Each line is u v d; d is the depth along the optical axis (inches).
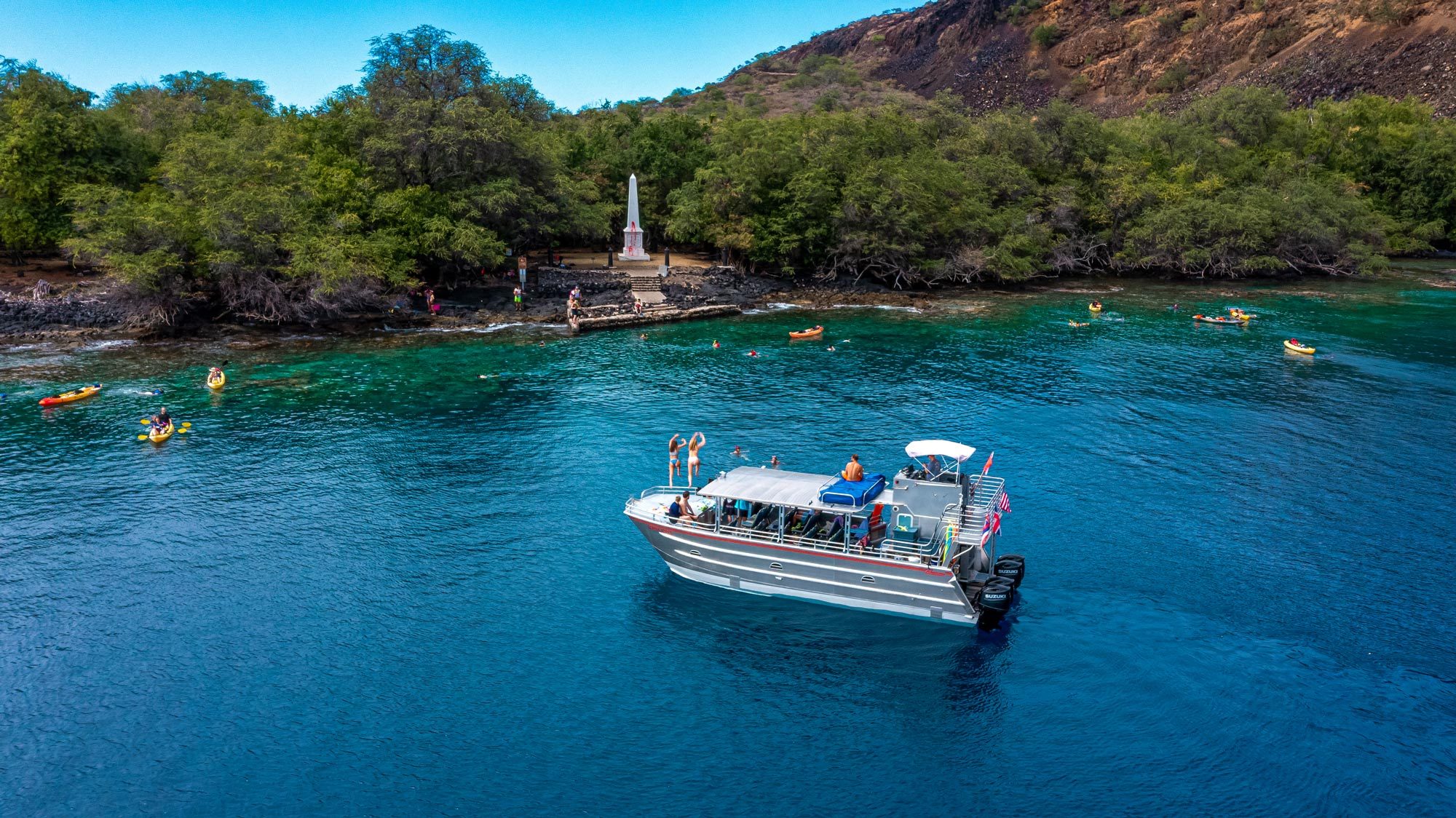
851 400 2456.9
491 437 2158.0
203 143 3506.4
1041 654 1273.4
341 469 1953.7
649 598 1439.5
